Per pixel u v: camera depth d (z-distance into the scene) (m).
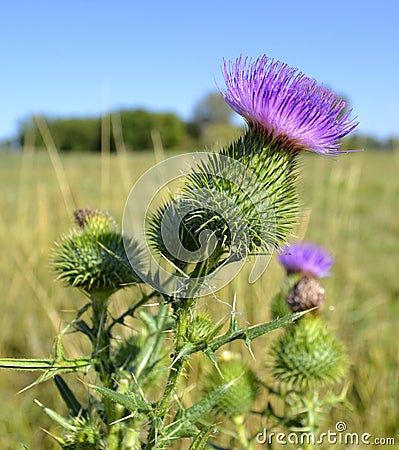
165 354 2.59
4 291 5.57
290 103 2.33
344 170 7.66
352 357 4.77
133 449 2.38
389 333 5.40
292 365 3.26
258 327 2.00
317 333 3.32
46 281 5.52
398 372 4.59
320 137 2.38
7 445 3.82
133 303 2.82
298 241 4.18
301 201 2.58
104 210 2.94
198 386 3.58
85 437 2.30
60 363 2.20
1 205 8.02
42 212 5.94
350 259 6.65
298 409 3.13
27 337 5.11
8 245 5.92
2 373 4.51
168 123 31.94
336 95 2.43
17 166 20.48
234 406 3.00
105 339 2.44
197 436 1.99
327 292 5.59
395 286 7.42
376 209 11.91
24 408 4.25
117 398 1.95
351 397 4.38
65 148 34.19
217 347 2.02
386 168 17.36
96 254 2.53
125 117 24.94
